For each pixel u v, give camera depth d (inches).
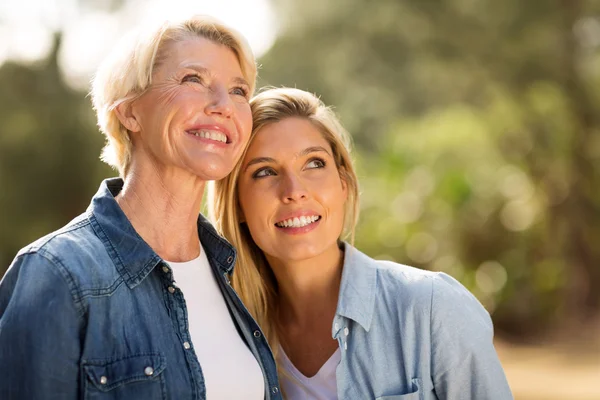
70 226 98.8
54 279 90.7
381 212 544.4
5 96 607.2
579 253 554.3
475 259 525.0
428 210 532.1
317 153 119.4
